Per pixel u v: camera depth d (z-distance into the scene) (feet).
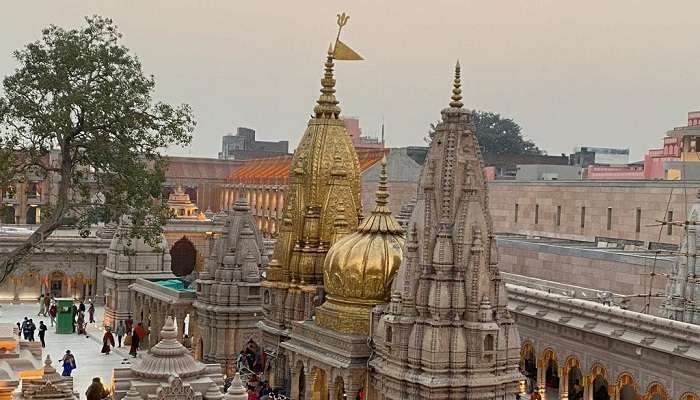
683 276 165.78
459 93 147.33
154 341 256.11
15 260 183.62
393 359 143.84
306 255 191.11
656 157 379.35
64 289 347.15
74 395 147.13
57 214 182.91
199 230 394.32
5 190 185.68
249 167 588.09
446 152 145.28
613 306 173.99
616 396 159.12
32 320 280.51
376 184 402.31
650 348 147.64
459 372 138.00
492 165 581.94
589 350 167.22
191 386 131.75
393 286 147.33
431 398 136.56
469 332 138.51
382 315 152.15
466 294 140.46
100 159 180.34
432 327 138.62
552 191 274.98
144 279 273.75
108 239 349.00
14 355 173.17
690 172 287.07
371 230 167.73
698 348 137.39
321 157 197.47
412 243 144.46
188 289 254.88
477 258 140.26
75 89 175.73
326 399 167.43
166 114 186.80
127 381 134.00
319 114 203.62
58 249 340.39
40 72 173.68
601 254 205.67
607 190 247.09
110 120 177.37
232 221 225.76
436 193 145.18
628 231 236.84
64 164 181.98
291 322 189.67
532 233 285.23
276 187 492.95
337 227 190.60
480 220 143.23
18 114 173.17
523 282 223.71
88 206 193.16
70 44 173.27
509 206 300.40
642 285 188.96
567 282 219.20
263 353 199.62
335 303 168.14
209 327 220.64
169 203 436.35
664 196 222.07
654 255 194.70
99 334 281.74
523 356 190.29
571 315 172.24
